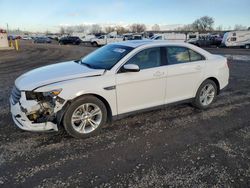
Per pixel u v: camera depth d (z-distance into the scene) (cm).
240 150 334
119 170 285
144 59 408
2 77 854
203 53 490
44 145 344
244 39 2952
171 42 448
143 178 270
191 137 374
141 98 411
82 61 455
